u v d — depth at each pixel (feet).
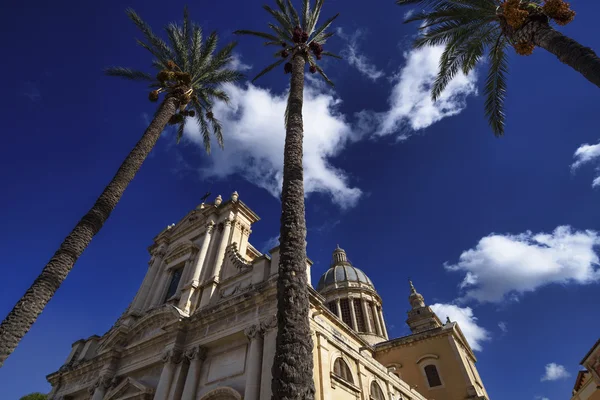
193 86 74.33
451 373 101.09
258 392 51.60
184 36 76.79
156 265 103.91
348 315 157.28
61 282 40.98
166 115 64.08
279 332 30.32
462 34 59.21
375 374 76.13
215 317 67.00
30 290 38.70
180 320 69.62
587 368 65.67
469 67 62.75
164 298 93.15
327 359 60.29
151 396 66.80
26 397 130.41
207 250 89.35
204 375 62.64
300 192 41.75
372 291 166.30
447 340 107.55
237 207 96.68
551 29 44.52
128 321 89.71
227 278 77.46
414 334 112.88
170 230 110.52
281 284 33.40
